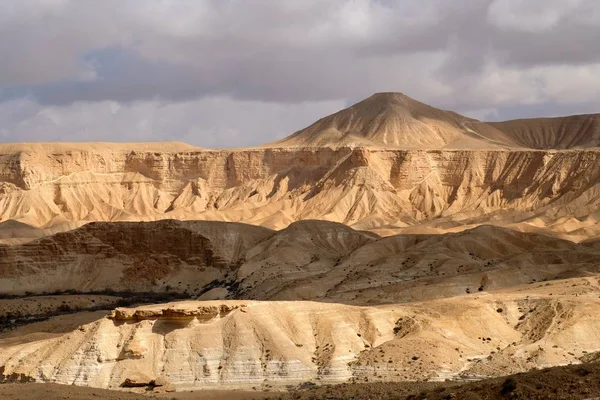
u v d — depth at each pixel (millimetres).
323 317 165500
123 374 153500
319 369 154625
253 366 154000
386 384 143875
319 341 161375
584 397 113812
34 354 160250
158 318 159500
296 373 153375
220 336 157875
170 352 155625
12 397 140750
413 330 165750
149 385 151875
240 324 158500
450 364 154375
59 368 156250
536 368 151375
